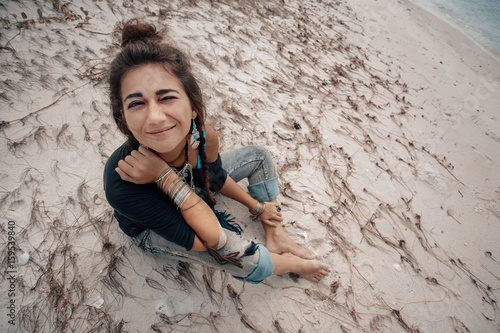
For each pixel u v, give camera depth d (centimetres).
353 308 176
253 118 273
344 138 276
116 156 115
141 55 89
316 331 166
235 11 426
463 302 189
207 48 333
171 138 94
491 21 673
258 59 344
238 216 204
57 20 311
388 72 405
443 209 240
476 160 291
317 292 178
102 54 290
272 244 186
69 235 175
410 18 615
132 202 109
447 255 211
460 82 434
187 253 139
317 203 222
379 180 248
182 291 167
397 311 176
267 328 164
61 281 158
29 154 203
